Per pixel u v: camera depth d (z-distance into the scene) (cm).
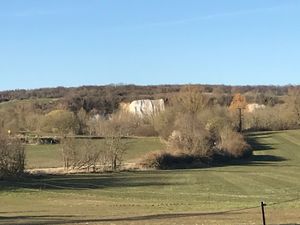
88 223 2756
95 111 17088
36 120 12450
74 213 3466
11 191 5438
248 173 7575
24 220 3042
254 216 2947
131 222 2755
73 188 5794
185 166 8556
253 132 14000
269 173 7562
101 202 4403
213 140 9656
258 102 17038
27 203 4378
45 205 4188
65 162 7694
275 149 11350
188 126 9619
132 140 11194
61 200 4628
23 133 11362
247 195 5172
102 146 8000
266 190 5638
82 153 7744
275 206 3769
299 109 14538
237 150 9819
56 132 11925
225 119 11125
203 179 6788
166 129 10781
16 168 6569
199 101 12675
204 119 10681
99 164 7844
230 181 6556
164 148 9569
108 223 2734
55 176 6994
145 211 3512
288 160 9906
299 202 4222
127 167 8062
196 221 2730
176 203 4284
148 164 8219
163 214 3194
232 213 3188
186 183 6350
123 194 5241
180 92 13200
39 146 10312
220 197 4975
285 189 5722
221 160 9375
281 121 14525
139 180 6650
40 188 5769
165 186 6053
